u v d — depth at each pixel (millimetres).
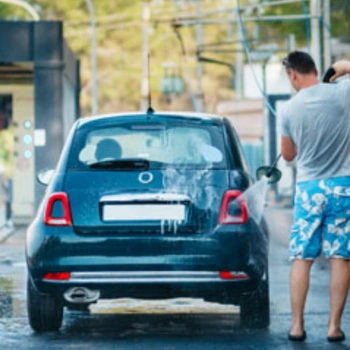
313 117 16250
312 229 16359
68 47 55406
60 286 16469
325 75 16984
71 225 16562
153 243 16375
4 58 49781
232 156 17156
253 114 94938
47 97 49844
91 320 18906
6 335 17250
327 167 16297
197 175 16781
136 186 16641
